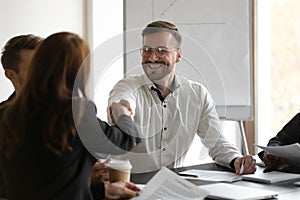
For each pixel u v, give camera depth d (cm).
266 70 410
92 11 401
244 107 359
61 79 153
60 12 391
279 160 245
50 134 152
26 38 212
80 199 156
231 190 190
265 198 183
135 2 367
